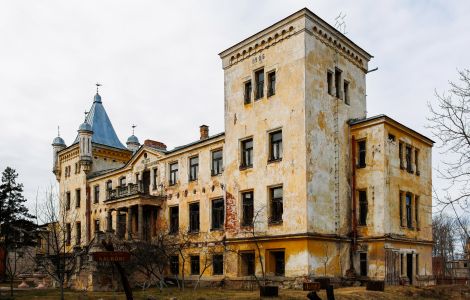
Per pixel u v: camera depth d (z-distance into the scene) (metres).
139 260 32.38
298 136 29.05
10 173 50.22
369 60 36.19
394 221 30.27
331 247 29.08
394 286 27.25
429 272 34.03
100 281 32.59
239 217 32.22
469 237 15.88
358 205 31.06
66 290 33.62
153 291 29.27
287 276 28.19
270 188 30.64
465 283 33.41
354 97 33.97
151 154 42.78
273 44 31.72
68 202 53.31
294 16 30.33
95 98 58.44
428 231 34.62
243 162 33.00
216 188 35.16
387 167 30.31
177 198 38.94
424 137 35.12
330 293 15.37
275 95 31.08
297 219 28.23
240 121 33.41
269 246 29.69
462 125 14.42
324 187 29.47
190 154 38.41
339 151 31.28
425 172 35.44
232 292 27.17
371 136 31.06
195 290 29.14
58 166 56.47
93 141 53.91
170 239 34.75
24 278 48.47
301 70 29.50
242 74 33.81
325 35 31.56
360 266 30.17
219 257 33.81
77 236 50.97
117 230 40.88
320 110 30.20
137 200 39.22
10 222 47.72
